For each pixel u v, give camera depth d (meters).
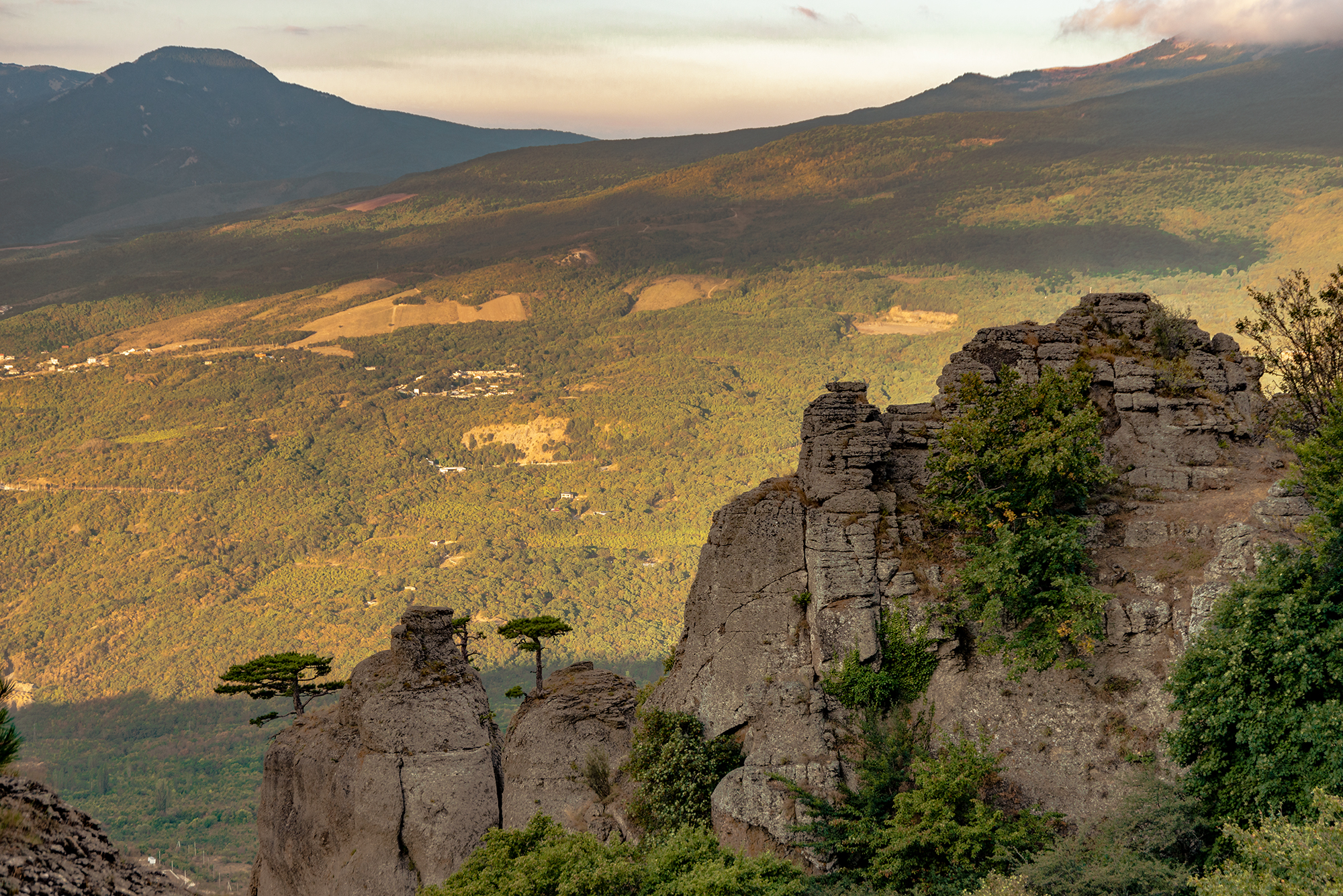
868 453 50.97
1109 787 41.81
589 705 57.78
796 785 44.25
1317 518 38.03
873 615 47.59
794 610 49.91
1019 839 39.44
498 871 38.28
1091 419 46.56
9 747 21.08
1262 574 38.56
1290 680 36.69
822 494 50.34
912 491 51.84
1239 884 30.28
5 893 20.28
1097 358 55.31
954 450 47.94
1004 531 45.38
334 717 62.50
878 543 49.38
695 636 52.31
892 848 39.59
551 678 62.72
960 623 47.03
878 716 46.16
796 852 42.94
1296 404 52.56
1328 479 39.69
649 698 54.69
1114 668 44.12
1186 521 47.09
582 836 38.50
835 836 42.59
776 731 46.41
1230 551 44.69
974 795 41.81
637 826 48.91
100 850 24.09
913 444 53.12
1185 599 44.41
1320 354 52.06
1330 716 35.19
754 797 44.59
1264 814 36.56
